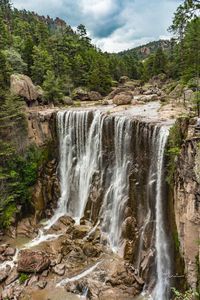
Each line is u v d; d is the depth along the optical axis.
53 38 79.25
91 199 36.84
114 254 30.59
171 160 26.48
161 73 101.25
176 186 25.08
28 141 42.22
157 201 29.08
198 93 30.84
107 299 25.02
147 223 29.39
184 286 23.59
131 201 32.25
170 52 115.62
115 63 114.88
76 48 87.88
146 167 31.23
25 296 26.48
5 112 40.03
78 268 29.12
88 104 58.94
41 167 41.59
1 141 39.34
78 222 37.62
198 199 21.75
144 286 26.58
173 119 34.31
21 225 37.53
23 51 69.00
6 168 39.41
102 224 34.44
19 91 47.66
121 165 35.31
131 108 47.97
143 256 28.02
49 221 39.19
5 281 28.53
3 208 37.81
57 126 43.31
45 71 64.38
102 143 37.84
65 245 32.62
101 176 37.25
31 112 43.97
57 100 56.81
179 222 24.64
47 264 29.56
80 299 25.69
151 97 61.72
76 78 76.12
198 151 21.08
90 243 32.12
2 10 111.75
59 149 43.34
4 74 49.66
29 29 95.81
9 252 32.34
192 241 22.94
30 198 39.69
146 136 31.59
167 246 26.72
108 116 37.31
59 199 41.22
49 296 26.28
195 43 51.91
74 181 40.94
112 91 75.12
